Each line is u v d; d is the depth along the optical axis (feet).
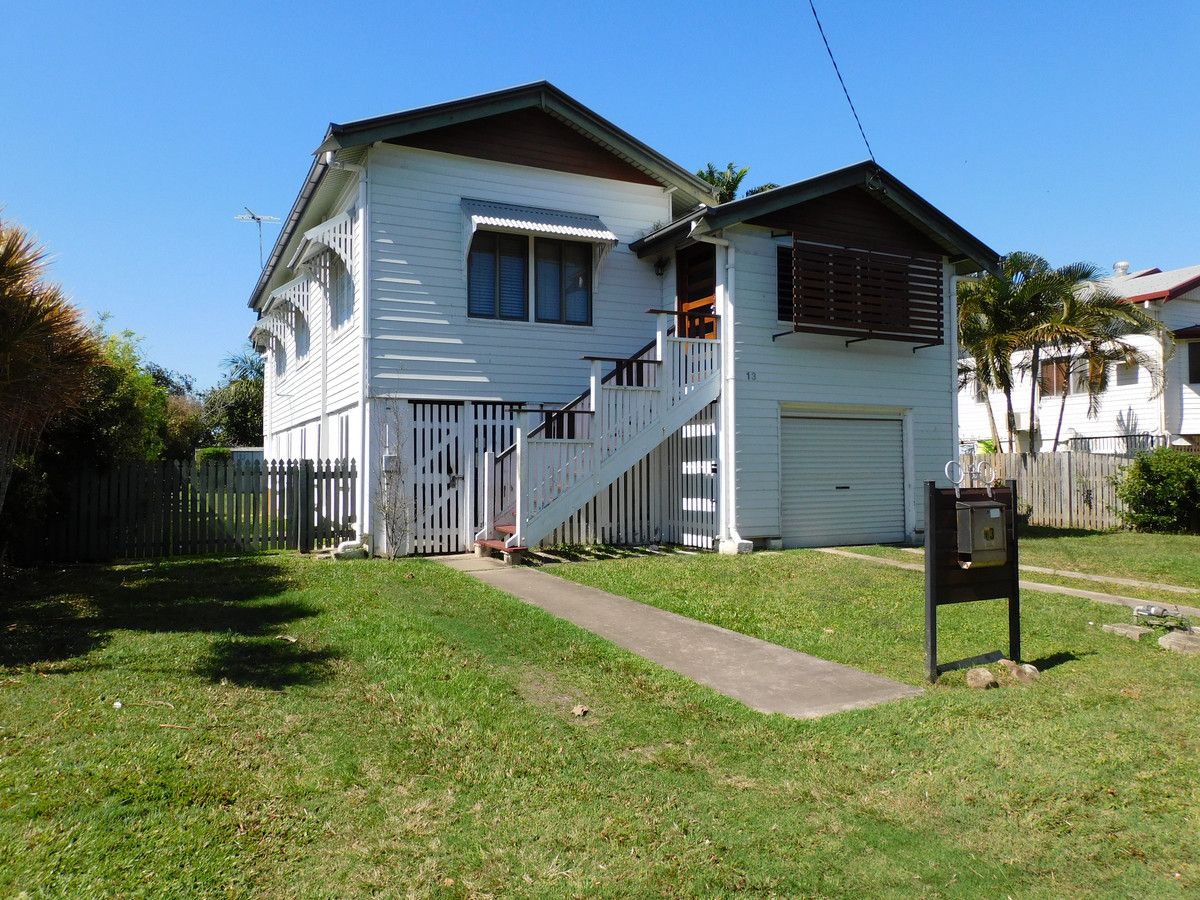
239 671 19.34
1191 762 15.25
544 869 11.32
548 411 40.52
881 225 48.06
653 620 26.27
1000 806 13.62
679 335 47.57
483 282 43.78
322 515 41.27
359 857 11.45
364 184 40.78
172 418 105.60
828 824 12.90
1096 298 75.87
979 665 21.66
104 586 30.17
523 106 43.98
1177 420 84.79
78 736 15.03
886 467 49.57
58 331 26.43
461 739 15.70
